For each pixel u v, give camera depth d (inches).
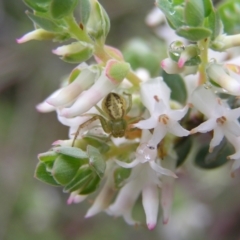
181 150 4.6
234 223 9.9
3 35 12.4
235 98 4.4
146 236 11.0
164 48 6.5
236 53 5.1
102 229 11.3
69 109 4.0
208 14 4.0
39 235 11.2
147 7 11.6
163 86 4.3
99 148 4.2
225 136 4.3
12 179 11.3
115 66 4.0
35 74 12.2
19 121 11.9
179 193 10.7
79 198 4.4
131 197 4.6
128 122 4.3
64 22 4.0
